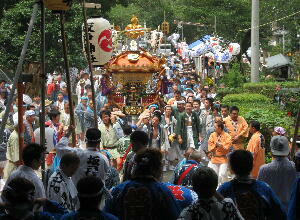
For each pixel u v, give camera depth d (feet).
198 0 179.01
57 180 29.43
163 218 24.58
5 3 130.41
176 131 64.95
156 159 24.94
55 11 36.96
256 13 118.83
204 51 152.46
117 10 268.82
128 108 81.87
